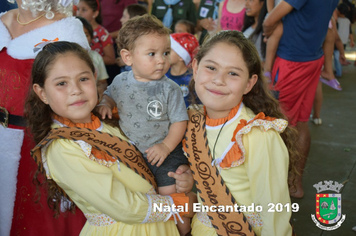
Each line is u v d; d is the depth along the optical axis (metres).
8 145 1.83
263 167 1.42
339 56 6.74
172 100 1.62
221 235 1.56
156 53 1.61
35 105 1.55
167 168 1.64
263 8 3.15
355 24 10.79
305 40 2.80
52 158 1.51
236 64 1.44
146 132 1.63
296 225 2.67
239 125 1.44
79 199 1.57
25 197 1.87
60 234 1.86
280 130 1.44
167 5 4.77
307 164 3.55
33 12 1.75
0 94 1.80
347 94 5.86
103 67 3.38
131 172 1.58
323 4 2.71
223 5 3.80
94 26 3.92
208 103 1.49
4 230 1.94
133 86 1.65
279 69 2.92
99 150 1.51
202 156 1.57
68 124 1.56
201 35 4.74
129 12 4.05
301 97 2.92
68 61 1.45
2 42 1.81
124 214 1.44
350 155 3.75
